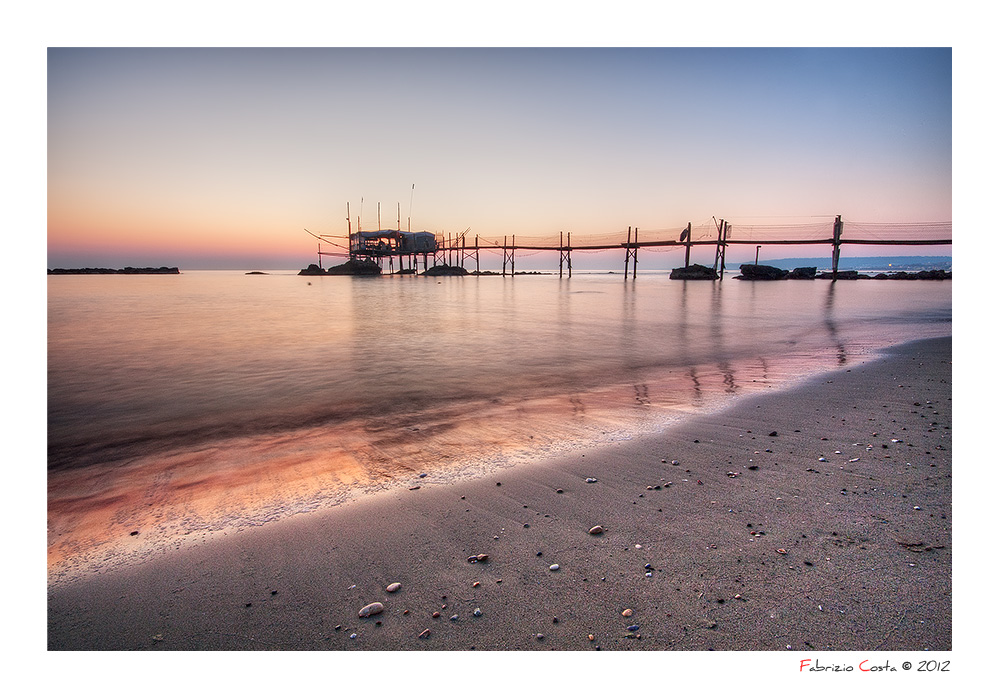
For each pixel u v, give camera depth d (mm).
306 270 141375
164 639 2807
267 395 9625
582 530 3801
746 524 3789
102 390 10211
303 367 12422
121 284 77312
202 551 3738
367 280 103188
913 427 5961
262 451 6305
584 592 3064
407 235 116875
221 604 3092
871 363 10523
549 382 10180
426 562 3453
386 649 2670
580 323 22219
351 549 3664
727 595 2988
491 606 2971
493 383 10227
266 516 4324
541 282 88812
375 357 13734
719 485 4508
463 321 23703
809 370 10070
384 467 5445
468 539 3734
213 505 4637
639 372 10914
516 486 4691
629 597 3002
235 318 25875
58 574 3498
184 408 8773
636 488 4527
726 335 17234
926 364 10188
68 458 6234
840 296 39688
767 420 6484
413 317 26062
